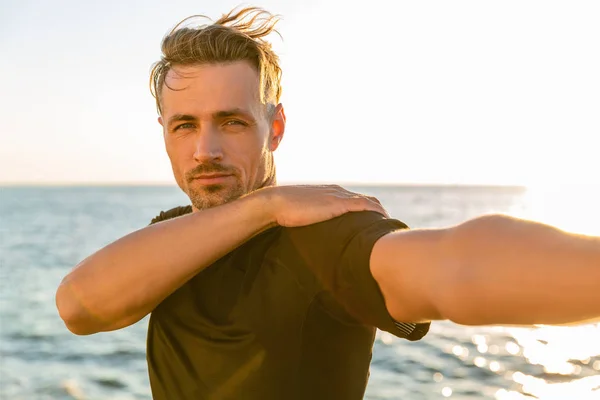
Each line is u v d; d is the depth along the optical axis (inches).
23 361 636.1
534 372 586.9
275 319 55.9
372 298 47.6
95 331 62.7
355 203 54.0
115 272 58.8
